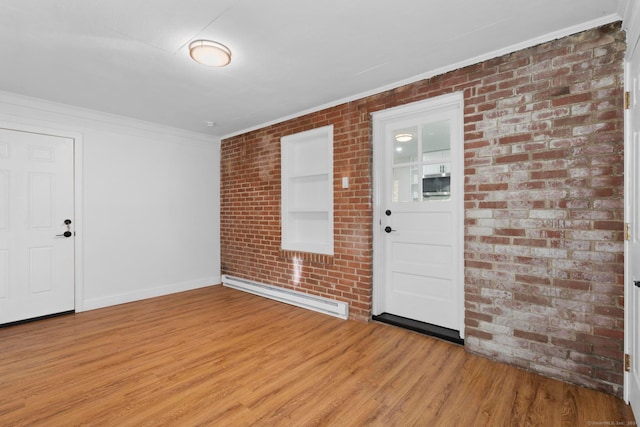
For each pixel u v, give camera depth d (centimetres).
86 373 219
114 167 384
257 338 278
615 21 187
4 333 292
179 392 196
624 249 183
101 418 171
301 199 398
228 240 475
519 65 221
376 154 315
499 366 225
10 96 308
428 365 228
